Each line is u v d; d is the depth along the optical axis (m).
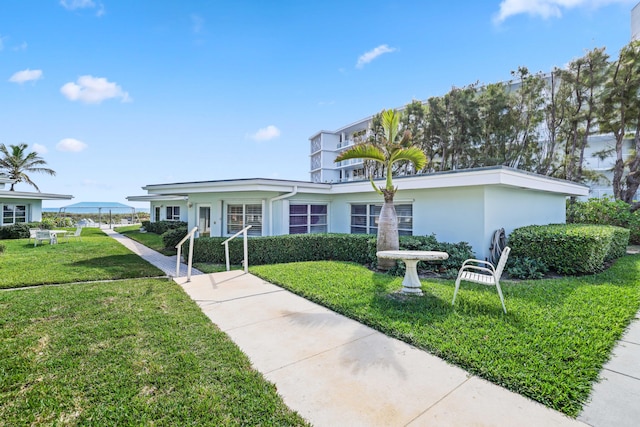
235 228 11.37
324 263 8.14
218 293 5.70
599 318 4.03
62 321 4.21
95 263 9.10
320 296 5.21
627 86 13.65
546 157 16.48
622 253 9.48
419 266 7.25
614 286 5.64
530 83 15.96
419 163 7.52
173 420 2.24
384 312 4.39
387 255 5.22
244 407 2.38
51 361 3.08
